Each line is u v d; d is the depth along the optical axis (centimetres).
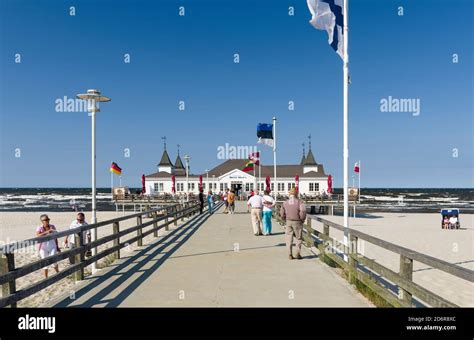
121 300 715
